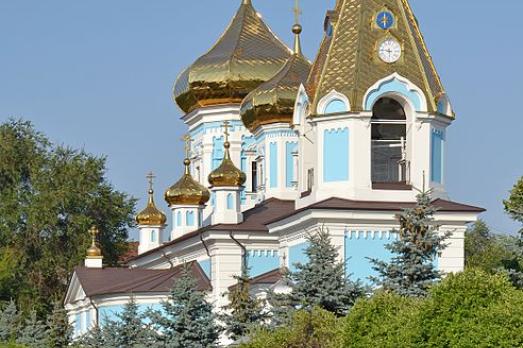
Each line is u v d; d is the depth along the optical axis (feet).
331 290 183.01
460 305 153.38
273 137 261.24
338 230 213.87
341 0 223.92
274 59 292.40
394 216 213.25
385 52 218.38
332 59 219.61
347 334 167.53
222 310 224.94
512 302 151.23
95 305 266.98
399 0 222.48
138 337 209.77
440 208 214.28
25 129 371.97
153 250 284.41
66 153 371.97
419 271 178.70
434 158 219.41
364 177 215.51
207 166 291.79
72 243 361.30
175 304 201.77
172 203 291.58
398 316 163.12
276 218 232.73
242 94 289.94
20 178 366.63
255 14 301.02
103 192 371.35
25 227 360.48
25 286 348.38
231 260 249.55
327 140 217.77
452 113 221.46
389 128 220.43
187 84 293.64
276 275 231.09
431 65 221.87
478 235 365.20
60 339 251.60
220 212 254.88
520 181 220.02
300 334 175.63
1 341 256.73
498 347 147.02
